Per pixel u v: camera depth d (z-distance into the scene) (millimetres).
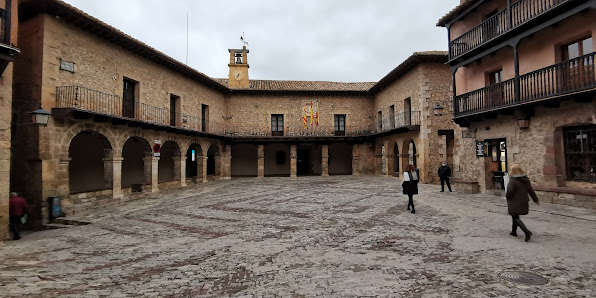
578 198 8586
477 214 8305
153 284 4176
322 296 3648
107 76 12797
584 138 8844
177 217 9250
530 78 9641
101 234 7484
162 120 16453
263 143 24734
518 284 3826
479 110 11516
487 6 12109
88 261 5352
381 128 24547
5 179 7281
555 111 9320
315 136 23828
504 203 9906
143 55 14969
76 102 11086
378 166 25078
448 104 17609
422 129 17516
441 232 6559
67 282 4320
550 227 6586
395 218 8133
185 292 3891
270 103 25438
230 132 24906
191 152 23500
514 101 10047
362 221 7895
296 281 4152
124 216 9664
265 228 7461
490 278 4047
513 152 10930
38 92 10023
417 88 18156
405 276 4215
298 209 9945
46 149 9984
